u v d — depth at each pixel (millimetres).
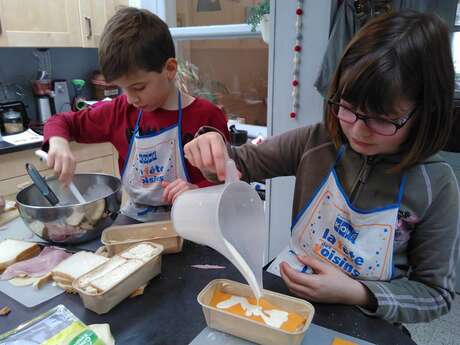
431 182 735
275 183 1672
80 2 2107
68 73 2496
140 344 556
